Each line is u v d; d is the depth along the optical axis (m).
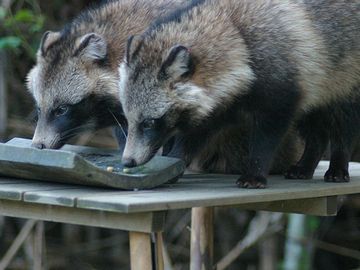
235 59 9.53
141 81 9.41
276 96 9.75
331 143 10.80
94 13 11.70
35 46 16.47
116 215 7.99
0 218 17.92
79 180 8.43
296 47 9.92
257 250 18.42
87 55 11.12
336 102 10.72
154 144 9.45
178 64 9.30
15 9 17.61
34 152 8.29
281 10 10.05
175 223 18.23
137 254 7.98
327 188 9.69
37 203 8.32
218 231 18.48
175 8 11.17
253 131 9.91
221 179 10.30
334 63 10.45
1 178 9.16
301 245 16.69
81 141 16.53
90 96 11.13
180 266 18.00
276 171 11.46
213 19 9.72
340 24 10.55
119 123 11.37
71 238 18.84
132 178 8.58
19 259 18.30
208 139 10.45
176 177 9.31
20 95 17.52
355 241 18.61
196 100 9.41
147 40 9.53
